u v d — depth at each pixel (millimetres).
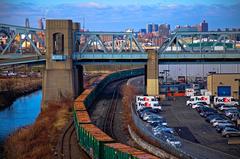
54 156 60781
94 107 108688
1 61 117688
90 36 126125
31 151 66062
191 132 71875
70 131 78188
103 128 80312
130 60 124812
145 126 71438
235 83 110938
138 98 101938
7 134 85125
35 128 80562
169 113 91875
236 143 63062
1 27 120625
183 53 123625
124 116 94250
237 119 78438
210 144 62875
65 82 118688
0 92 147250
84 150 61281
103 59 124375
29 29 126125
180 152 52312
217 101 101438
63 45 121125
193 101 102375
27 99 149000
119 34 125625
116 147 47531
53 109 105188
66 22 120438
